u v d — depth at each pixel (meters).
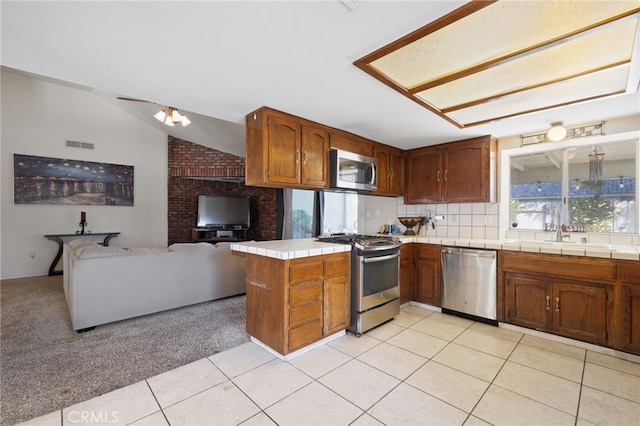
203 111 2.59
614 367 2.12
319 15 1.30
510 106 2.44
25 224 5.23
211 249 3.55
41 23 1.34
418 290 3.52
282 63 1.74
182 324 2.94
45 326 2.87
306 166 2.76
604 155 2.87
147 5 1.23
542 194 3.22
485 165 3.29
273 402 1.73
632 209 2.73
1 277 5.02
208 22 1.35
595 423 1.55
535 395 1.79
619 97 2.23
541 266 2.62
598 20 1.35
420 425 1.54
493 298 2.91
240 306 3.50
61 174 5.53
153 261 3.10
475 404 1.71
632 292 2.20
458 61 1.74
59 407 1.68
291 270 2.22
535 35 1.48
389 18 1.33
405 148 3.94
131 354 2.31
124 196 6.18
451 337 2.65
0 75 5.03
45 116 5.39
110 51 1.60
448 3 1.23
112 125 6.06
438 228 3.94
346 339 2.61
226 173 6.72
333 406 1.69
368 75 1.88
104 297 2.81
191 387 1.88
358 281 2.66
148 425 1.54
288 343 2.20
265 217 7.28
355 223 4.71
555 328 2.56
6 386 1.88
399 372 2.06
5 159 5.07
